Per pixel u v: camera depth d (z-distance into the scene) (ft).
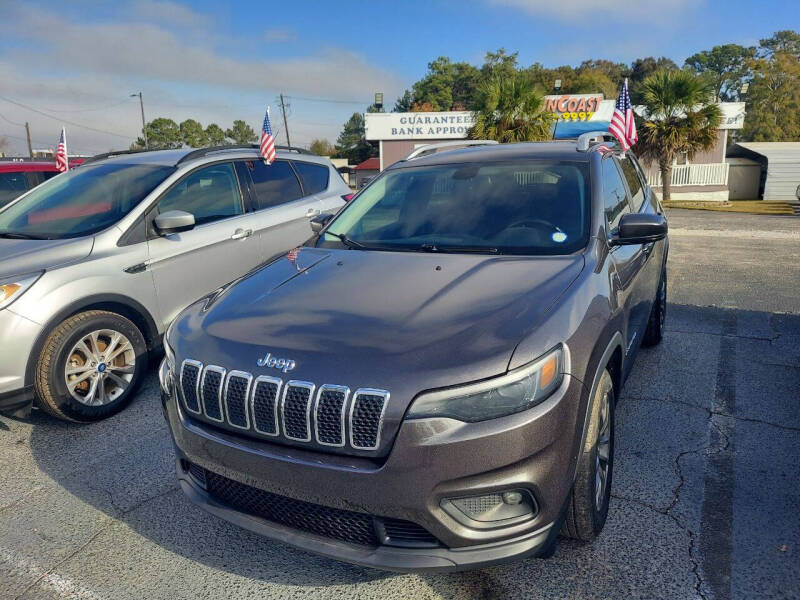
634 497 9.82
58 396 12.59
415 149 14.93
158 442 12.52
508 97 69.26
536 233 10.11
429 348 6.88
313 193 20.42
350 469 6.68
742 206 74.18
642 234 9.80
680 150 76.18
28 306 12.12
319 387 6.80
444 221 10.98
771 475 10.34
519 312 7.45
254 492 7.52
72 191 16.10
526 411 6.66
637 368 15.40
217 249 16.34
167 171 16.08
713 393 13.75
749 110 231.30
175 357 8.22
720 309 20.88
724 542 8.65
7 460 11.98
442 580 8.24
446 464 6.49
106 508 10.28
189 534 9.53
